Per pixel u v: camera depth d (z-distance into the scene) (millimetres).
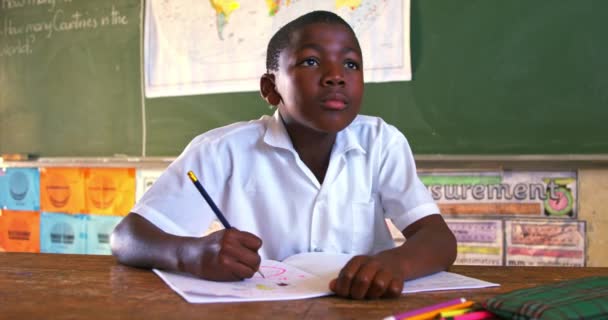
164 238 841
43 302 624
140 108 2453
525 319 516
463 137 1990
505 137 1945
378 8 2078
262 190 1077
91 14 2549
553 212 1928
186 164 1063
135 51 2463
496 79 1951
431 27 2020
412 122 2043
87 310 585
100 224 2506
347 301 632
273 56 1002
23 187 2637
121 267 872
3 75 2721
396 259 749
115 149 2500
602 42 1842
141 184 2443
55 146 2617
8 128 2713
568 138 1879
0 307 599
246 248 742
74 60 2582
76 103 2578
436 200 2045
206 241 764
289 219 1067
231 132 1100
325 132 990
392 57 2062
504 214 1978
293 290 675
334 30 910
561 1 1879
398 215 1041
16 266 882
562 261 1923
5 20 2730
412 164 1081
